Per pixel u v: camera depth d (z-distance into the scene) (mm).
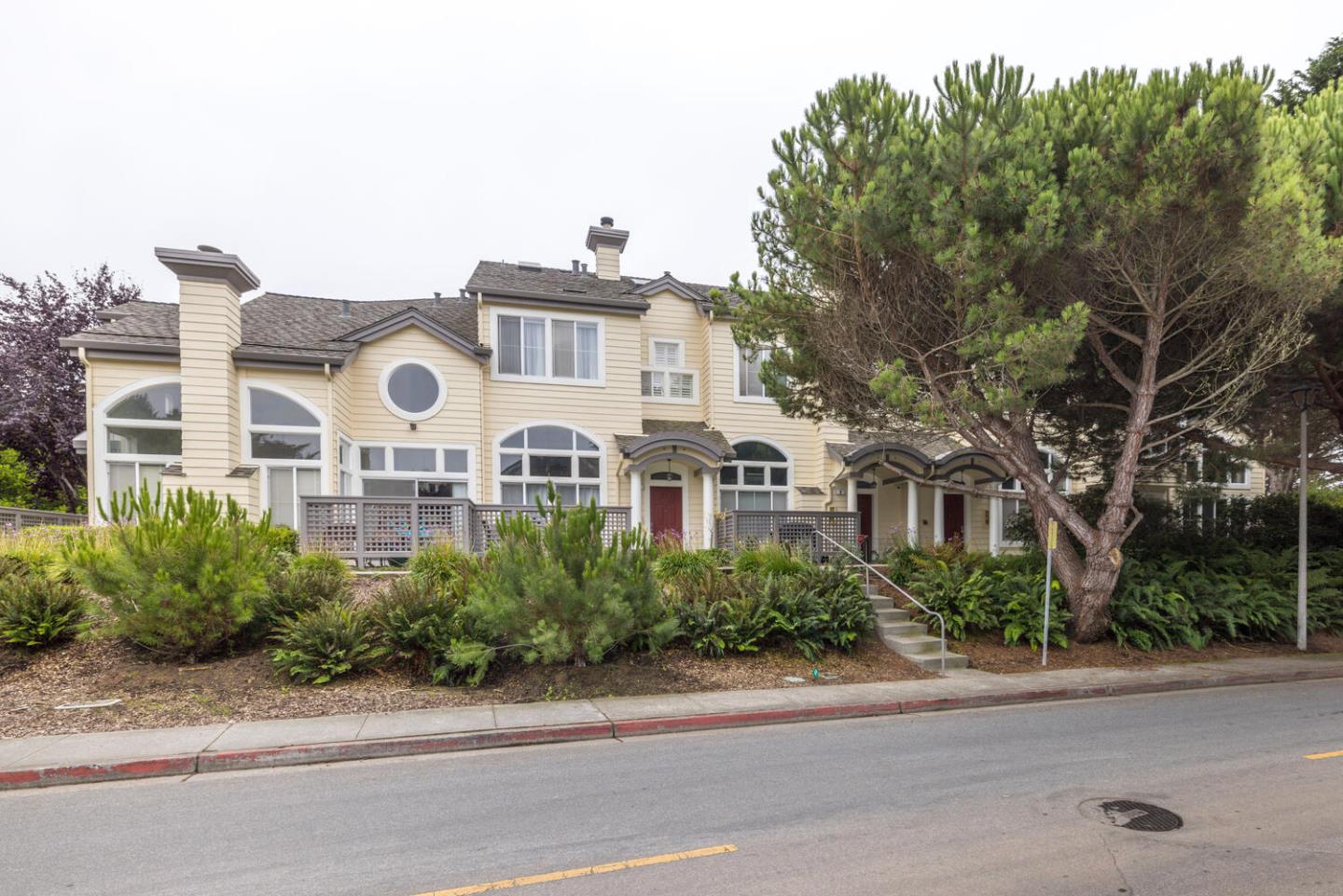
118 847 4707
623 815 5168
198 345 14641
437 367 17531
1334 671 11062
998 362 9469
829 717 8469
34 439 21312
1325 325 11711
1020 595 12438
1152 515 16297
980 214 9617
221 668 9133
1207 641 12633
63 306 22547
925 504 22109
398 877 4195
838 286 11047
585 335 19078
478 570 10789
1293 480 25766
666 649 10703
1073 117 10250
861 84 10188
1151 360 11094
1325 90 12859
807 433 20703
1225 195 9352
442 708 8328
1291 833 4727
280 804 5520
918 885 4016
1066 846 4527
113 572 8805
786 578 12141
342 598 10359
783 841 4652
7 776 5992
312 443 15617
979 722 8164
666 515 19266
